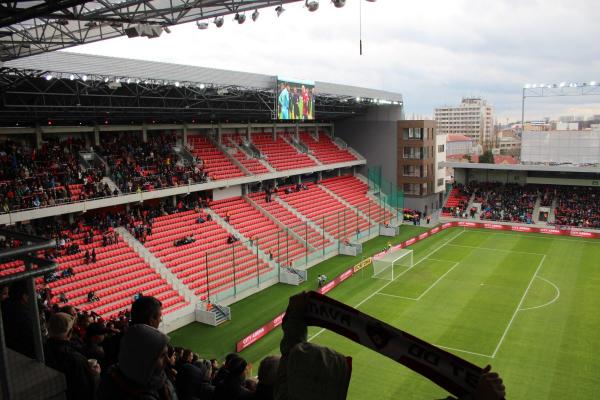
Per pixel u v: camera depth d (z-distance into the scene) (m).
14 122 45.44
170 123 60.59
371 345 3.31
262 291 47.75
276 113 54.94
